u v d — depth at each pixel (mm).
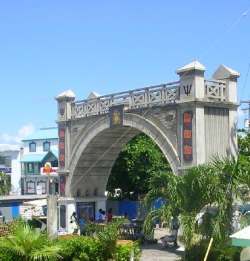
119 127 32562
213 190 19125
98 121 33781
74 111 36312
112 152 36875
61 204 36375
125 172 43594
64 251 19625
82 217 37312
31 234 18391
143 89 30375
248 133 34312
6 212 43562
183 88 27672
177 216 19859
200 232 19422
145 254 26578
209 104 27547
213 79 29047
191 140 27250
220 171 19500
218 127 28062
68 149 36844
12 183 72125
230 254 19188
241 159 23891
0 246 17906
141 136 43344
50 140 68875
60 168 37531
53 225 30031
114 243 20750
